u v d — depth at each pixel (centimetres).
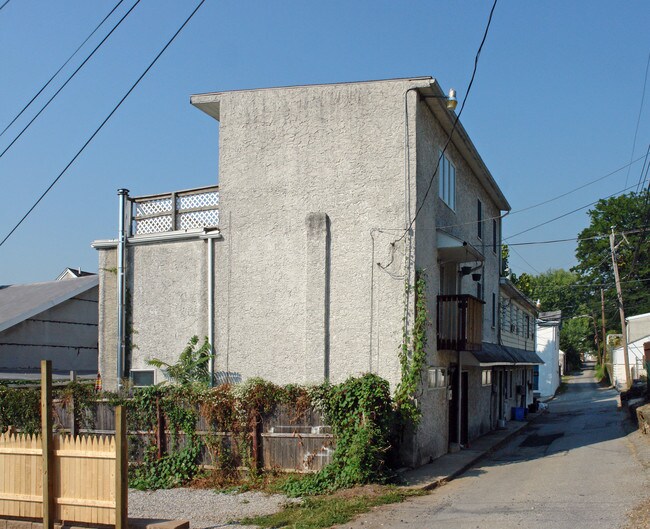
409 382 1438
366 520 999
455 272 1922
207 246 1639
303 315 1544
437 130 1705
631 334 5197
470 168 2147
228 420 1377
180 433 1406
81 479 906
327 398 1327
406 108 1518
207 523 1053
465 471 1501
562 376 7775
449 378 1812
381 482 1266
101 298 1741
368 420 1287
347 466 1270
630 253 5250
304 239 1559
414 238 1482
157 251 1700
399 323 1471
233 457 1373
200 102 1675
